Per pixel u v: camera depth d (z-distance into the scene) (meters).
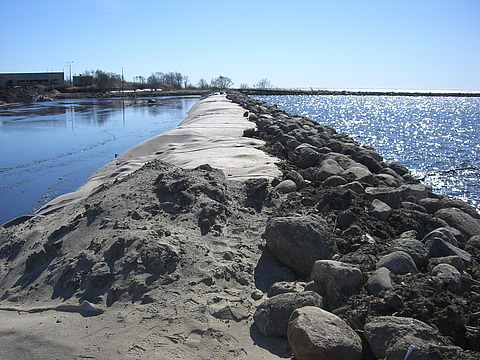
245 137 14.67
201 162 10.11
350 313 3.79
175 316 3.96
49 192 11.62
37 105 52.53
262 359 3.38
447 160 19.70
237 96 43.19
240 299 4.27
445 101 110.06
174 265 4.68
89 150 18.23
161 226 5.44
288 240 4.86
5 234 7.17
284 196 7.28
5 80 86.75
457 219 6.57
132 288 4.40
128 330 3.82
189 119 25.91
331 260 4.43
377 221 5.97
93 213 6.03
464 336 3.50
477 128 35.84
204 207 5.89
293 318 3.47
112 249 4.90
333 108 66.12
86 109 45.28
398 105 83.31
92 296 4.45
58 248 5.50
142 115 37.22
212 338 3.66
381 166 10.84
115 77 105.88
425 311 3.65
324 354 3.09
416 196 7.80
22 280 5.26
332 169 8.40
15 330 3.99
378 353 3.29
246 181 7.09
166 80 121.50
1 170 14.35
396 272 4.43
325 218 6.04
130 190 6.48
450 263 4.64
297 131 14.17
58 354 3.57
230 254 5.02
